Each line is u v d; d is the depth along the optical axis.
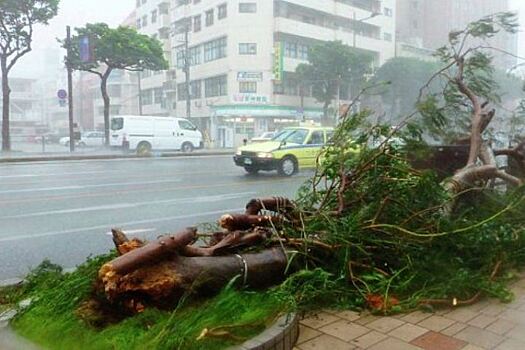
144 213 8.00
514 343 2.99
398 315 3.43
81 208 8.45
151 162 19.55
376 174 4.36
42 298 2.99
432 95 6.61
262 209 4.07
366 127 4.78
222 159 21.77
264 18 42.47
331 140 5.06
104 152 25.48
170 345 2.39
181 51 49.72
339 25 49.50
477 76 6.80
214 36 44.53
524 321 3.33
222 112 43.31
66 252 5.58
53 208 8.43
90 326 2.65
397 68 39.94
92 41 27.41
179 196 9.95
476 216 5.16
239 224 3.64
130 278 2.67
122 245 2.96
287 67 43.88
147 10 56.97
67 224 7.09
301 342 2.98
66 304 2.83
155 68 31.48
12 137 53.62
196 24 47.44
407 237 4.02
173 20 51.00
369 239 3.89
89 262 3.52
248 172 14.59
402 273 3.84
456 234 4.24
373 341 3.01
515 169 7.12
